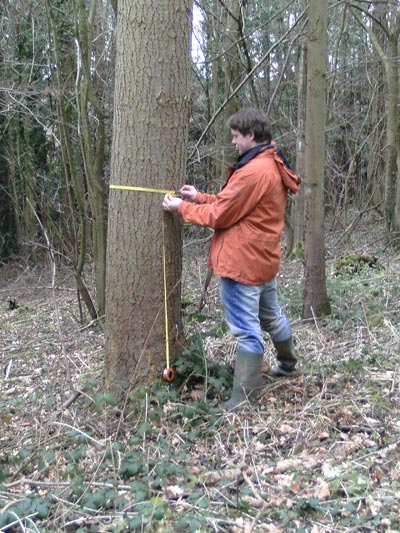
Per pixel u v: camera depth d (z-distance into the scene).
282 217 3.62
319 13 5.47
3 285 13.40
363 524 2.55
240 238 3.49
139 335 3.78
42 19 10.82
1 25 10.80
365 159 17.14
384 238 11.29
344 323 5.70
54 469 3.20
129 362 3.81
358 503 2.72
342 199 16.23
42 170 14.06
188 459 3.17
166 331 3.75
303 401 3.82
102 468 3.13
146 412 3.49
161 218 3.71
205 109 13.35
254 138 3.54
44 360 6.01
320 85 5.60
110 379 3.87
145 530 2.56
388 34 11.09
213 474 2.99
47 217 7.57
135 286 3.74
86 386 3.92
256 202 3.42
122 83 3.63
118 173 3.69
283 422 3.56
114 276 3.77
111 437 3.44
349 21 15.68
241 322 3.64
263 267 3.55
